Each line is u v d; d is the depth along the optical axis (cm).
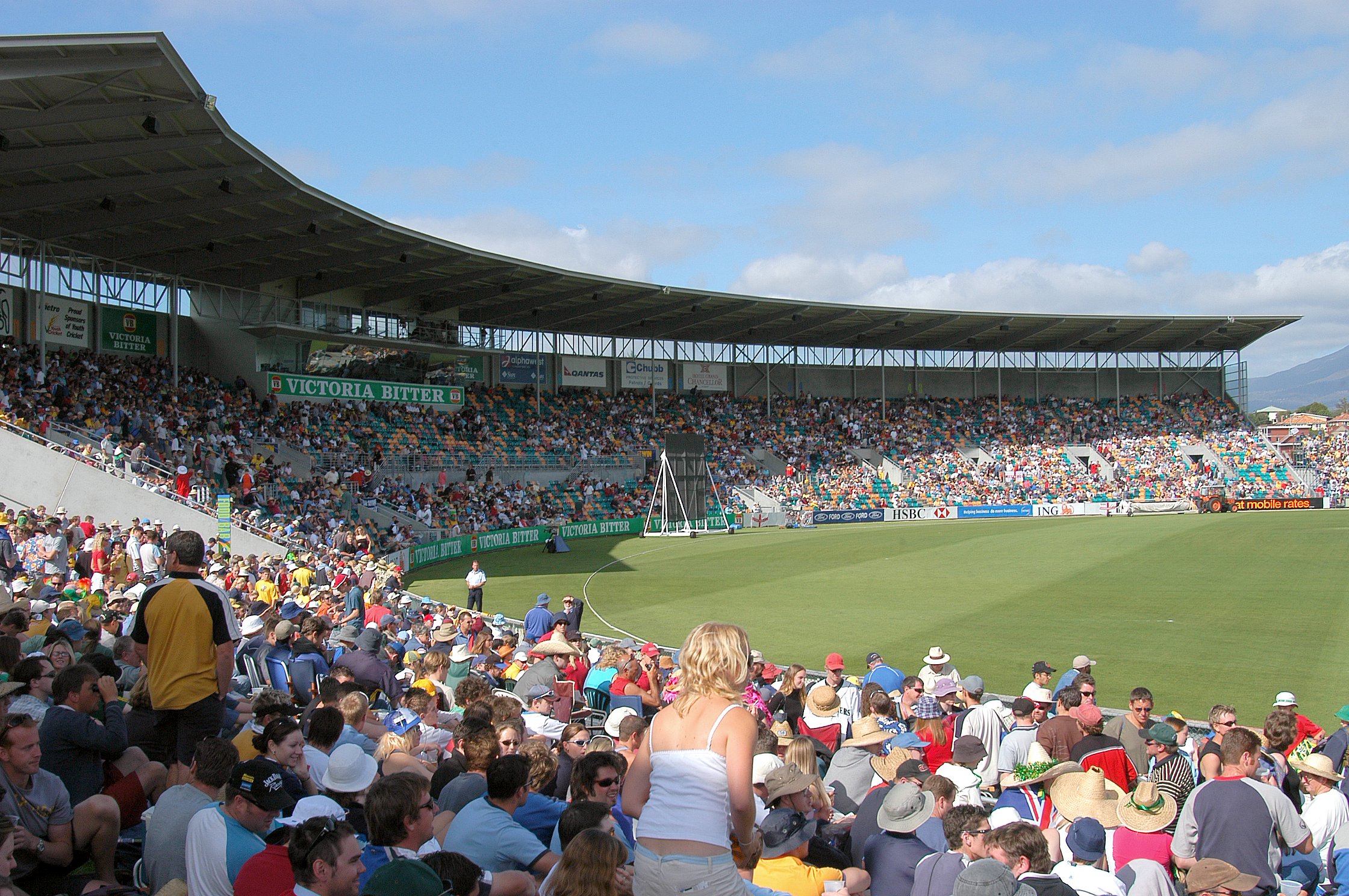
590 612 2752
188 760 632
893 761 759
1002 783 769
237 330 4391
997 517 6319
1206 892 562
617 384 6575
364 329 4891
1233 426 7269
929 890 534
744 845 386
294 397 4550
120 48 2086
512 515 4912
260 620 1224
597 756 618
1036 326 7031
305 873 456
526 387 6119
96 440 2969
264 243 3928
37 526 2044
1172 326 7062
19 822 570
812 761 660
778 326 6719
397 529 3956
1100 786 693
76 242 3544
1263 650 1992
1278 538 4094
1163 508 6212
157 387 3775
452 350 5350
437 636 1451
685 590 3162
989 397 7625
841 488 6431
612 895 423
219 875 521
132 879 639
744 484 6228
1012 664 1948
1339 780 734
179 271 3938
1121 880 561
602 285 5359
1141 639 2145
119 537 2156
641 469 6078
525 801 602
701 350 6919
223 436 3756
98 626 1013
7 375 2970
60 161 2569
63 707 657
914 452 6969
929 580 3234
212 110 2517
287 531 3005
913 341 7419
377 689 1049
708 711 391
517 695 1067
